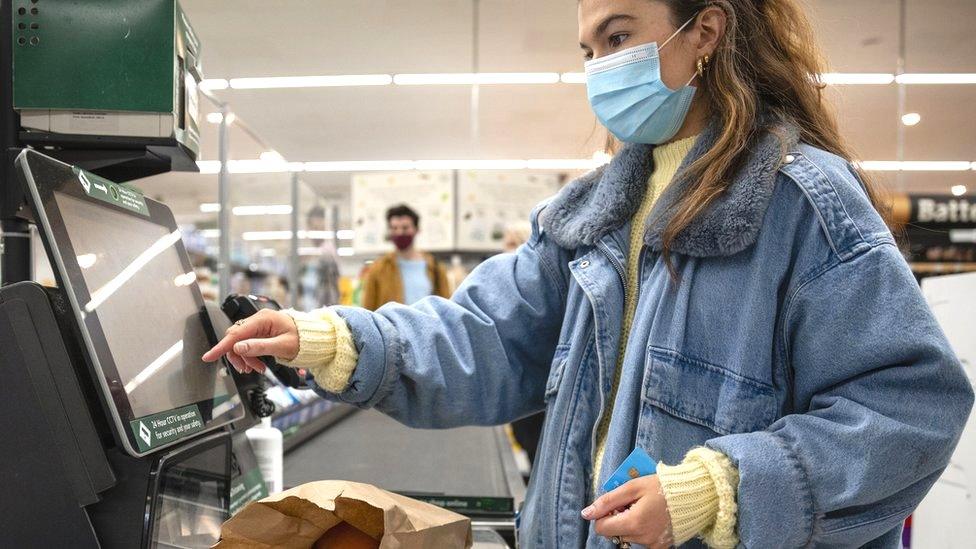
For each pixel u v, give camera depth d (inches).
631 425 31.8
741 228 29.8
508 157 246.8
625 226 36.9
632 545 30.4
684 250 31.2
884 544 30.6
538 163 244.7
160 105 35.4
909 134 213.9
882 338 26.9
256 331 33.3
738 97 32.8
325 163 267.1
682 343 30.8
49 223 25.3
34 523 25.7
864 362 27.3
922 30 199.3
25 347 25.7
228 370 38.8
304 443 83.2
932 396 26.4
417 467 68.0
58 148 36.5
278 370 40.2
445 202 176.2
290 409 77.5
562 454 35.0
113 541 26.2
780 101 35.0
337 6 195.6
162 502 27.5
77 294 25.6
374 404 37.5
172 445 29.3
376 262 162.4
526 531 37.4
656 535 25.8
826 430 26.6
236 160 110.6
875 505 27.1
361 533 27.1
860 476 25.6
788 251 29.8
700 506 26.2
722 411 29.5
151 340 30.5
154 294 32.9
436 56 218.4
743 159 31.5
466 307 41.0
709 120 34.8
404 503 26.9
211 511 32.8
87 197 29.7
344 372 35.4
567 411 35.3
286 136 256.2
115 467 26.8
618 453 31.5
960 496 71.6
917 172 217.2
